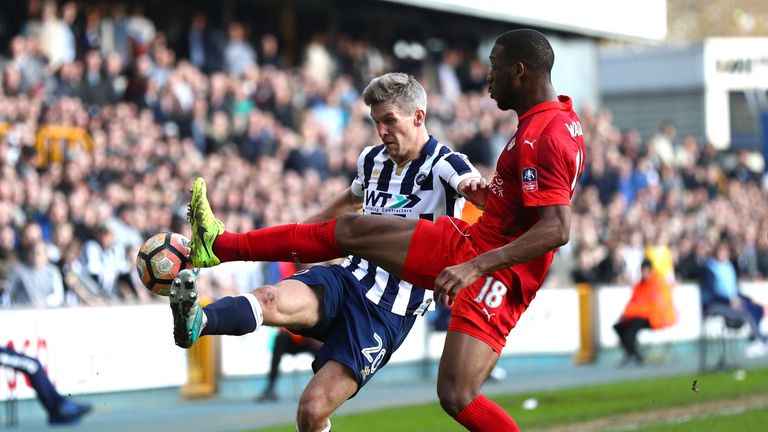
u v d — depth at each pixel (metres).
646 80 31.42
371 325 6.77
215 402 13.84
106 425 11.84
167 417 12.47
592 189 21.92
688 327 19.77
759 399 13.11
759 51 30.45
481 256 5.92
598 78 30.19
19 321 12.06
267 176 17.53
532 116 6.18
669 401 12.92
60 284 13.43
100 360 12.98
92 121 16.94
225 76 19.38
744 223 24.12
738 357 19.55
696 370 16.95
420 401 13.66
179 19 21.62
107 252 14.20
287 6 23.97
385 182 6.98
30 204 14.67
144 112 17.53
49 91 17.25
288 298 6.55
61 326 12.53
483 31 27.23
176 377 13.90
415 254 6.30
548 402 13.07
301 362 15.09
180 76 18.75
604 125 25.52
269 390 13.98
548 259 6.41
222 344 14.48
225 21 22.84
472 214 8.88
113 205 15.10
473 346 6.23
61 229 13.74
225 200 16.38
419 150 6.90
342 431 10.94
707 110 30.38
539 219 6.08
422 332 16.52
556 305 18.08
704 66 30.44
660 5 29.05
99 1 20.09
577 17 26.72
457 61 25.56
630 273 20.20
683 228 23.16
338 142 20.28
